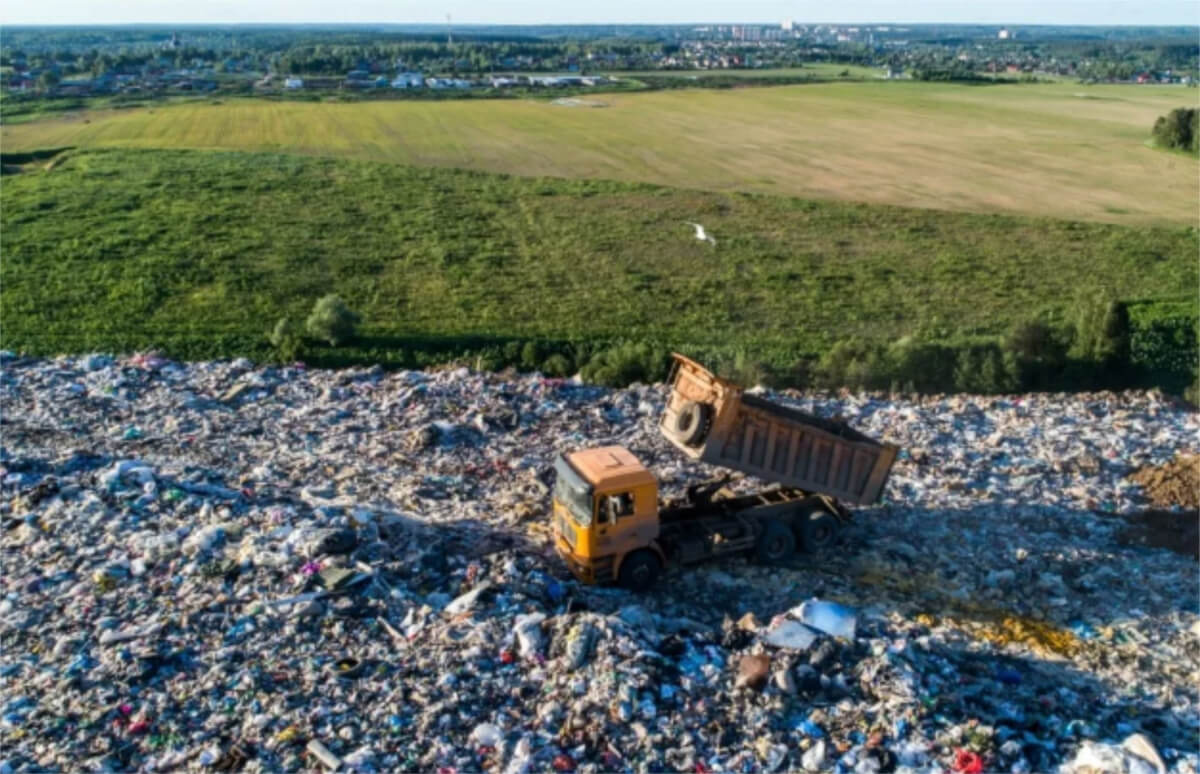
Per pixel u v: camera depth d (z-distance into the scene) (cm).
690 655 1262
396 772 1053
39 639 1255
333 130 10300
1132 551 1725
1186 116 9944
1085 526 1806
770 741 1120
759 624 1372
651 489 1461
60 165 7681
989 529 1780
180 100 13212
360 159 8406
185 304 4259
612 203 6800
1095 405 2512
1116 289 4850
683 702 1170
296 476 1903
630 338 3903
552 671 1213
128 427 2200
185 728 1104
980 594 1564
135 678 1170
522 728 1126
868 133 10981
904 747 1114
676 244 5638
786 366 3434
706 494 1650
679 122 11600
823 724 1152
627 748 1101
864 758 1094
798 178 8162
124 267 4769
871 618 1442
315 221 5925
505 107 12812
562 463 1502
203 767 1047
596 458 1509
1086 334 3559
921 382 3253
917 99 14938
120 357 2961
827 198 7288
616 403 2448
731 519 1602
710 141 10138
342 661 1223
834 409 2459
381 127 10612
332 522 1532
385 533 1552
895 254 5544
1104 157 9481
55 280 4531
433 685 1184
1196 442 2220
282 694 1158
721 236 5859
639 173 8194
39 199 6241
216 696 1153
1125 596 1574
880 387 3203
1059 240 5991
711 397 1583
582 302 4438
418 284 4681
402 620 1316
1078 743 1164
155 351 3506
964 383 3269
